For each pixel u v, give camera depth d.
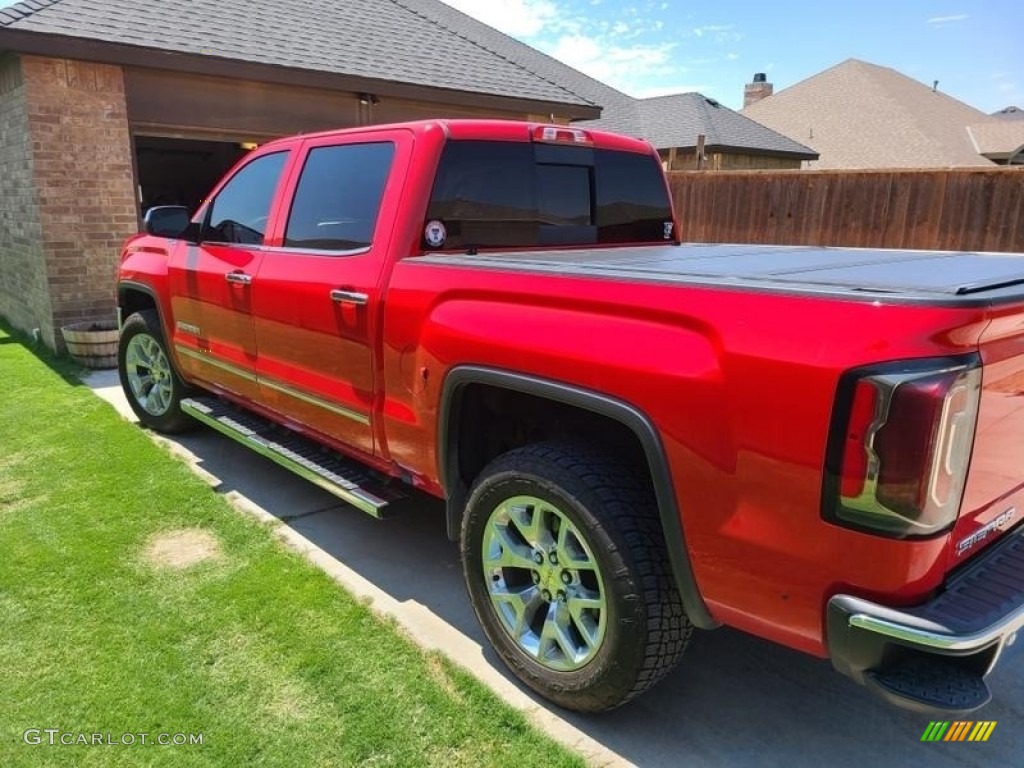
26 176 7.34
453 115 10.23
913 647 1.72
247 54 8.11
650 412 2.12
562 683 2.52
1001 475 1.99
